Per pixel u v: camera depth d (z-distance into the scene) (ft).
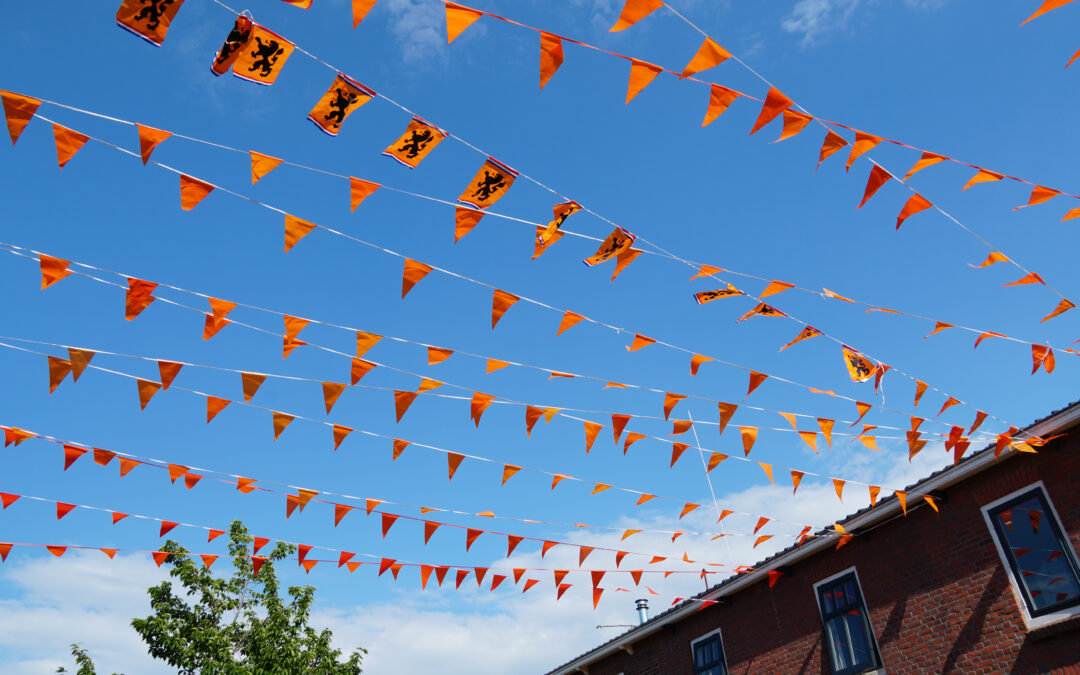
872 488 22.86
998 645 22.58
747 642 31.37
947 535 25.04
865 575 27.35
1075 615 20.89
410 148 12.02
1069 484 22.03
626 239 14.64
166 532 20.74
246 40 10.46
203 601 39.09
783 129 12.05
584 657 39.55
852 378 18.74
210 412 16.06
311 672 39.47
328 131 11.48
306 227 13.10
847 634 27.55
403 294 14.33
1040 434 22.27
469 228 13.17
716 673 32.55
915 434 21.42
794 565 30.35
